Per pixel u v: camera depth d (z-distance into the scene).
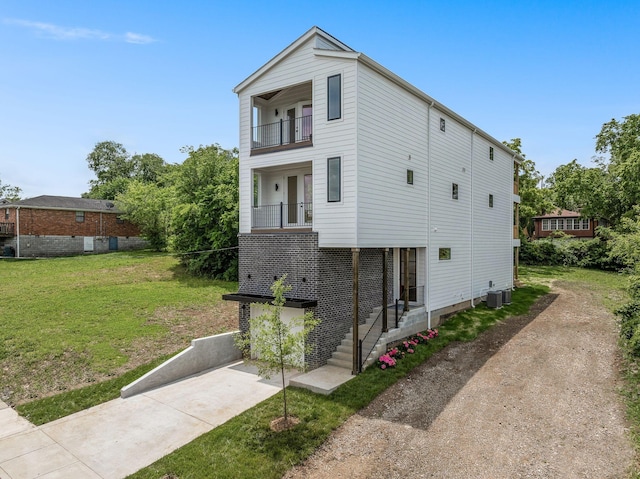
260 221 15.47
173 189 31.95
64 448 8.38
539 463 7.57
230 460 7.80
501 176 23.92
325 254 13.34
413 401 10.40
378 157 13.41
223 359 13.94
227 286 24.33
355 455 8.00
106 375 12.10
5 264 29.97
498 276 23.30
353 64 12.45
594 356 12.85
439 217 17.30
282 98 15.60
